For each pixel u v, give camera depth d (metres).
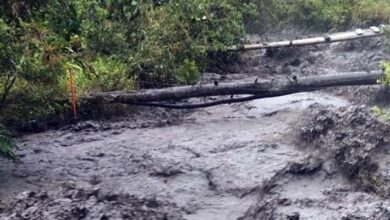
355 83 8.59
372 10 14.54
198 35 11.51
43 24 8.90
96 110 9.20
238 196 6.47
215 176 6.89
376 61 11.04
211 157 7.41
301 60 12.44
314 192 6.32
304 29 15.28
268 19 15.36
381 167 6.32
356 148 6.63
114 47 10.71
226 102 8.82
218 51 11.99
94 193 6.56
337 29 14.78
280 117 8.75
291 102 9.36
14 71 8.23
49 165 7.45
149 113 9.41
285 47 12.21
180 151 7.67
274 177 6.72
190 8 11.24
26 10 7.91
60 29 9.91
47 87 8.88
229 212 6.16
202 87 8.75
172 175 7.01
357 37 11.48
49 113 8.92
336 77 8.57
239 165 7.11
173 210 6.23
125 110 9.34
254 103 9.52
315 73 11.31
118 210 6.17
